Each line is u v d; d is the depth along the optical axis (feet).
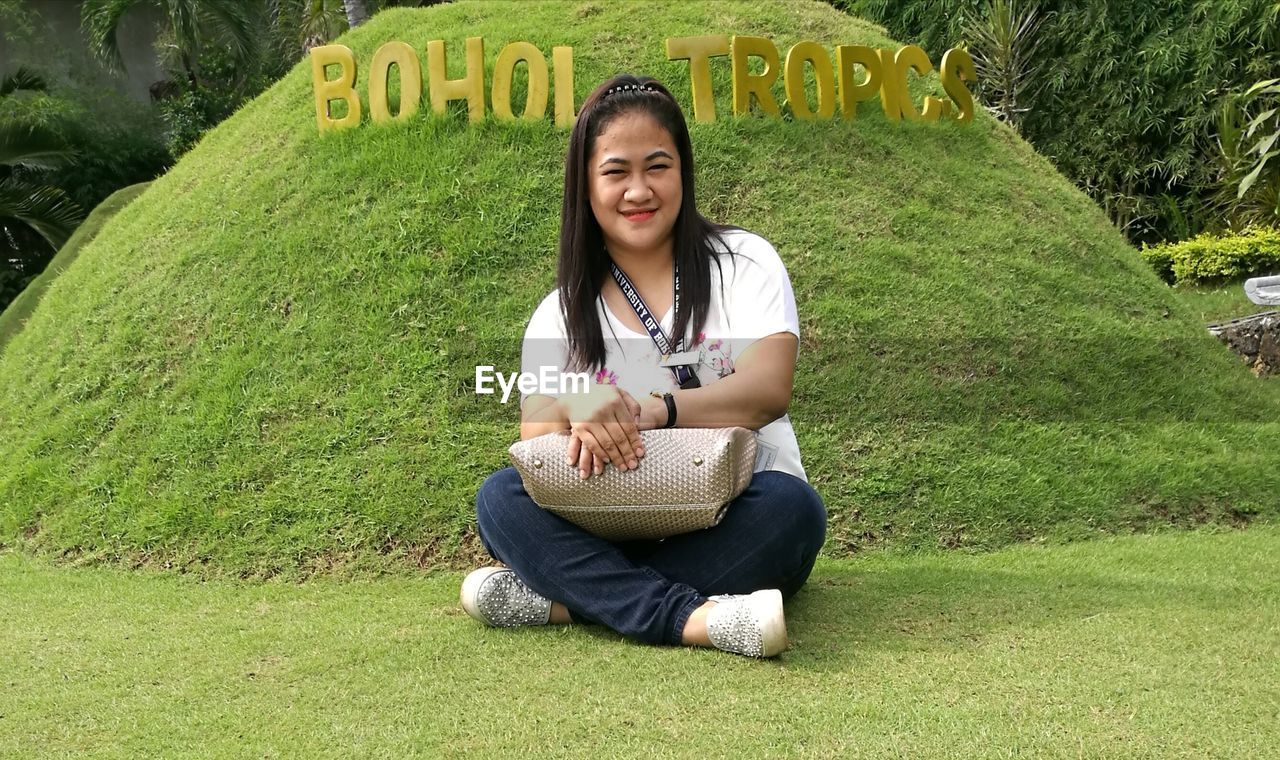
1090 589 7.42
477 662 5.84
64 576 9.98
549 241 12.57
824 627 6.40
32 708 5.49
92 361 12.82
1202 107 28.89
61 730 5.14
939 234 13.61
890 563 9.48
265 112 16.47
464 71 14.88
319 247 12.87
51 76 39.40
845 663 5.55
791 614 6.78
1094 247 14.84
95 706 5.50
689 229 6.52
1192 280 26.61
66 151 34.42
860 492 10.58
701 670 5.46
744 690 5.13
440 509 10.21
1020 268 13.52
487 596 6.41
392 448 10.80
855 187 13.91
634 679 5.35
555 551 6.11
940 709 4.78
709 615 5.72
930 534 10.28
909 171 14.52
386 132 13.94
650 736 4.58
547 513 6.13
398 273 12.37
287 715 5.17
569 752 4.45
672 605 5.85
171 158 37.93
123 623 7.84
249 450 11.04
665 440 5.82
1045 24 30.73
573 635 6.25
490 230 12.64
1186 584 7.59
